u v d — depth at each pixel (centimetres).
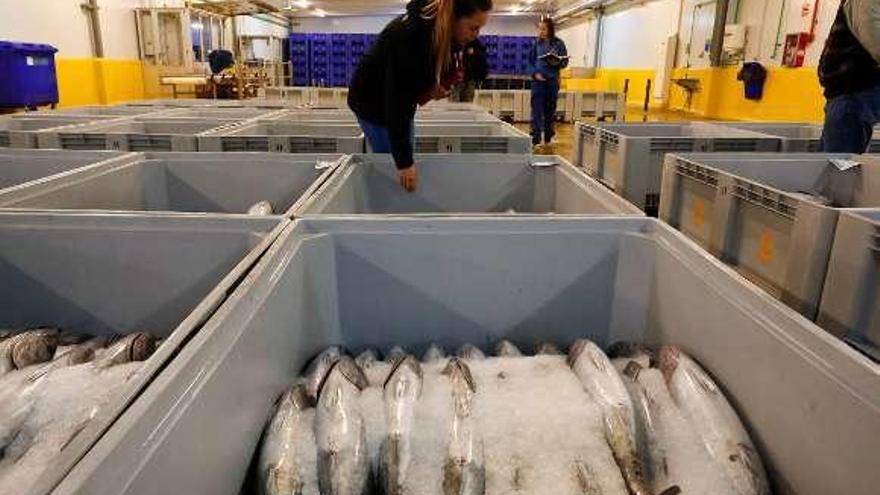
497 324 136
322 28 1969
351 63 1321
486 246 129
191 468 67
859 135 256
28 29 663
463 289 132
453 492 84
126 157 197
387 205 218
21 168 210
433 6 174
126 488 54
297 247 115
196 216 128
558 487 88
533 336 137
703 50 959
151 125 331
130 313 132
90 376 104
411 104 186
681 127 357
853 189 225
